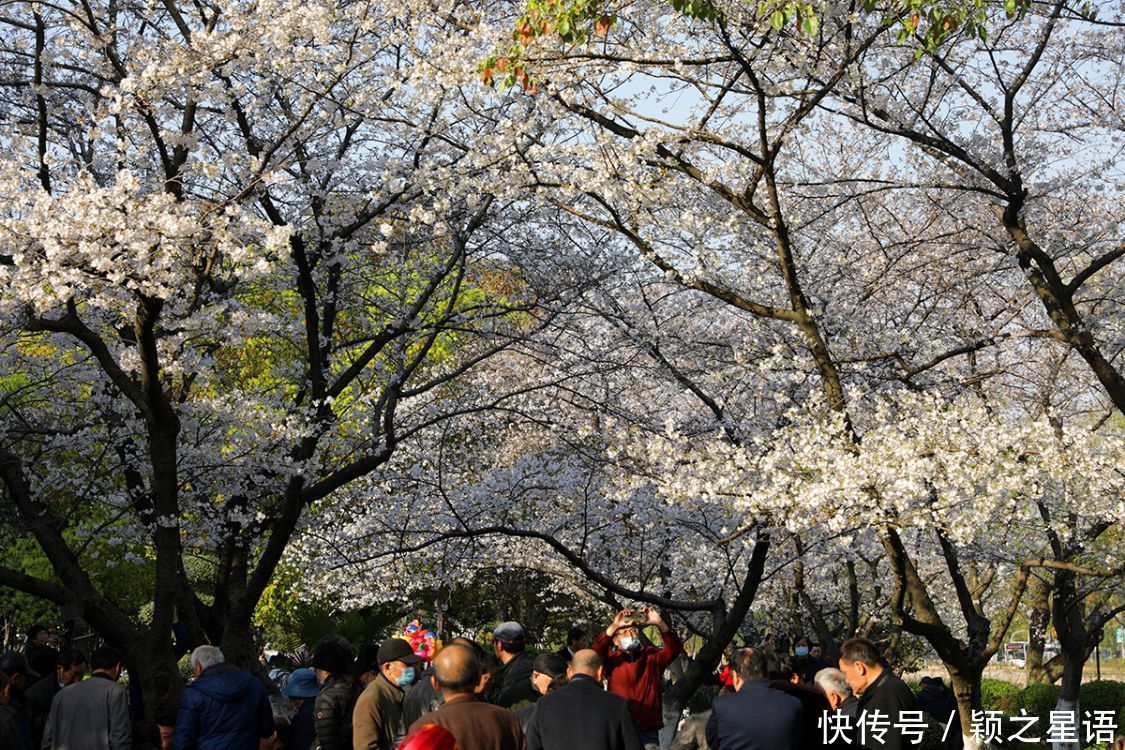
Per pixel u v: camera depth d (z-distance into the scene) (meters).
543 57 8.98
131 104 8.52
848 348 11.73
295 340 14.61
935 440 9.20
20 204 8.09
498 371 17.95
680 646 8.66
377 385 13.95
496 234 12.77
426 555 14.56
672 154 9.48
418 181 10.01
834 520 8.99
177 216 8.05
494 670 6.82
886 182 10.45
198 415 11.45
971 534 8.77
